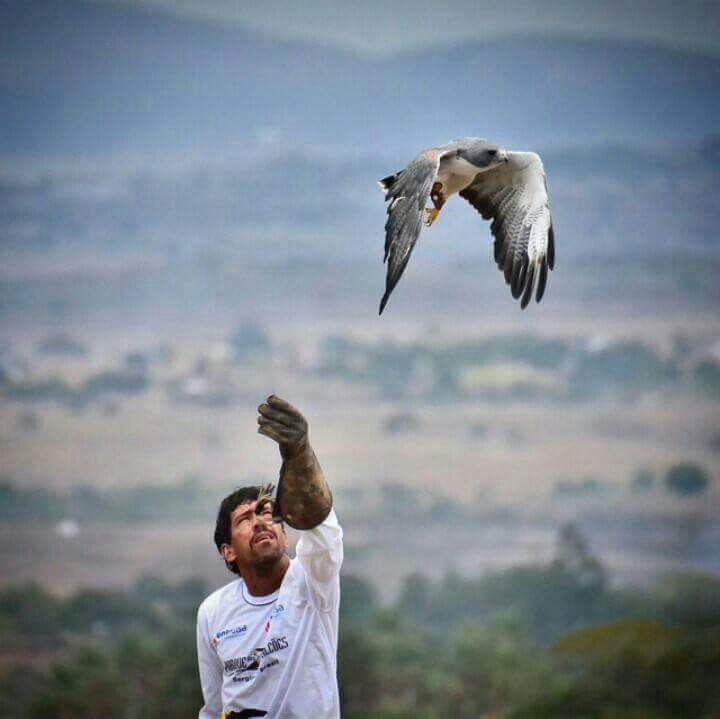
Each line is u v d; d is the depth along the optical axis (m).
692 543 144.00
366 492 168.50
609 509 159.50
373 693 55.34
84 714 55.50
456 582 105.81
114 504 166.25
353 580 105.12
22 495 168.38
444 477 174.62
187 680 56.22
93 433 199.25
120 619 103.31
